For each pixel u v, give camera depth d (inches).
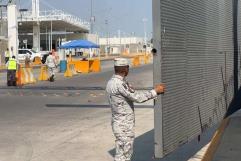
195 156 359.6
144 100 259.8
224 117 429.1
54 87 1032.8
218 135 430.9
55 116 590.6
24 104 721.6
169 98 271.9
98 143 415.8
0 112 631.8
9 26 2439.7
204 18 351.6
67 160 355.9
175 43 281.9
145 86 1000.9
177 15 285.0
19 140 438.3
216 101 394.0
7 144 420.8
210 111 371.2
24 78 1143.6
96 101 754.8
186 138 305.3
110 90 265.1
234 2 477.1
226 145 390.9
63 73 1571.1
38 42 3833.7
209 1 367.6
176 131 284.8
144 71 1620.3
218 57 401.7
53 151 388.2
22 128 504.1
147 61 2509.8
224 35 426.6
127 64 266.2
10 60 1097.4
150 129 479.5
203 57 349.7
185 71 303.0
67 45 1873.8
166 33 265.6
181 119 294.5
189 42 311.6
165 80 264.7
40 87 1038.4
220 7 408.5
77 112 627.5
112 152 379.2
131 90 263.4
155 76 258.4
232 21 465.4
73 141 427.8
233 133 436.8
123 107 263.3
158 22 256.2
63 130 486.9
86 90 951.6
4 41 2399.1
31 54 2704.2
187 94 307.6
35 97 825.5
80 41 1868.8
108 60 3026.6
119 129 264.2
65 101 758.5
